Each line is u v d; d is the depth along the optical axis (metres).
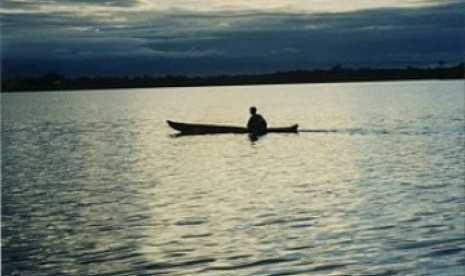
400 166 14.56
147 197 12.27
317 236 9.72
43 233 9.91
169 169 14.83
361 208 11.01
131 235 9.84
